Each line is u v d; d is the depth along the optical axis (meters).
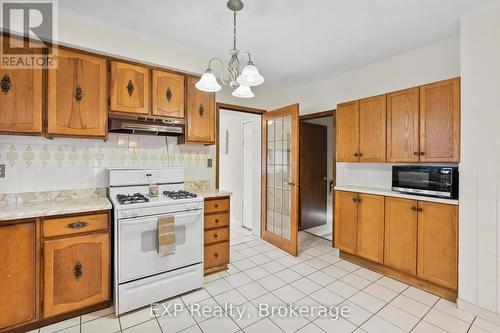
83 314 1.91
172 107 2.53
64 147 2.24
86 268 1.87
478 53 1.94
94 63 2.12
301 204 4.24
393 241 2.47
